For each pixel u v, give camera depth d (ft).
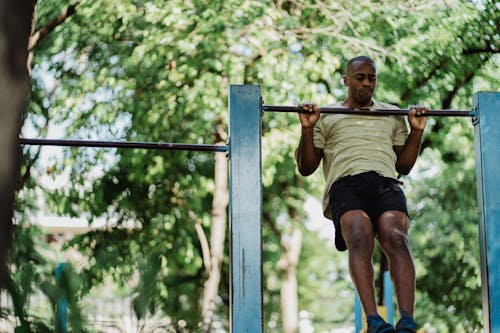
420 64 44.27
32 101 44.37
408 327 14.29
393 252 15.29
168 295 53.16
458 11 43.70
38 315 18.22
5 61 10.04
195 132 45.47
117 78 45.14
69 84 44.86
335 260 67.21
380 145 16.53
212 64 42.29
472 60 45.52
